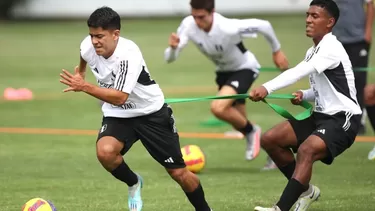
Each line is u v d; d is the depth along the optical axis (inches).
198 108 1704.0
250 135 1101.7
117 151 729.0
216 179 988.6
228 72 1139.9
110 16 704.4
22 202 850.1
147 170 1052.5
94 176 1007.6
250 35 1089.4
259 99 737.6
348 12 1275.8
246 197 874.1
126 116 734.5
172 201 855.7
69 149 1220.5
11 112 1647.4
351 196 871.7
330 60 740.0
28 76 2284.7
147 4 4574.3
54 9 4515.3
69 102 1795.0
